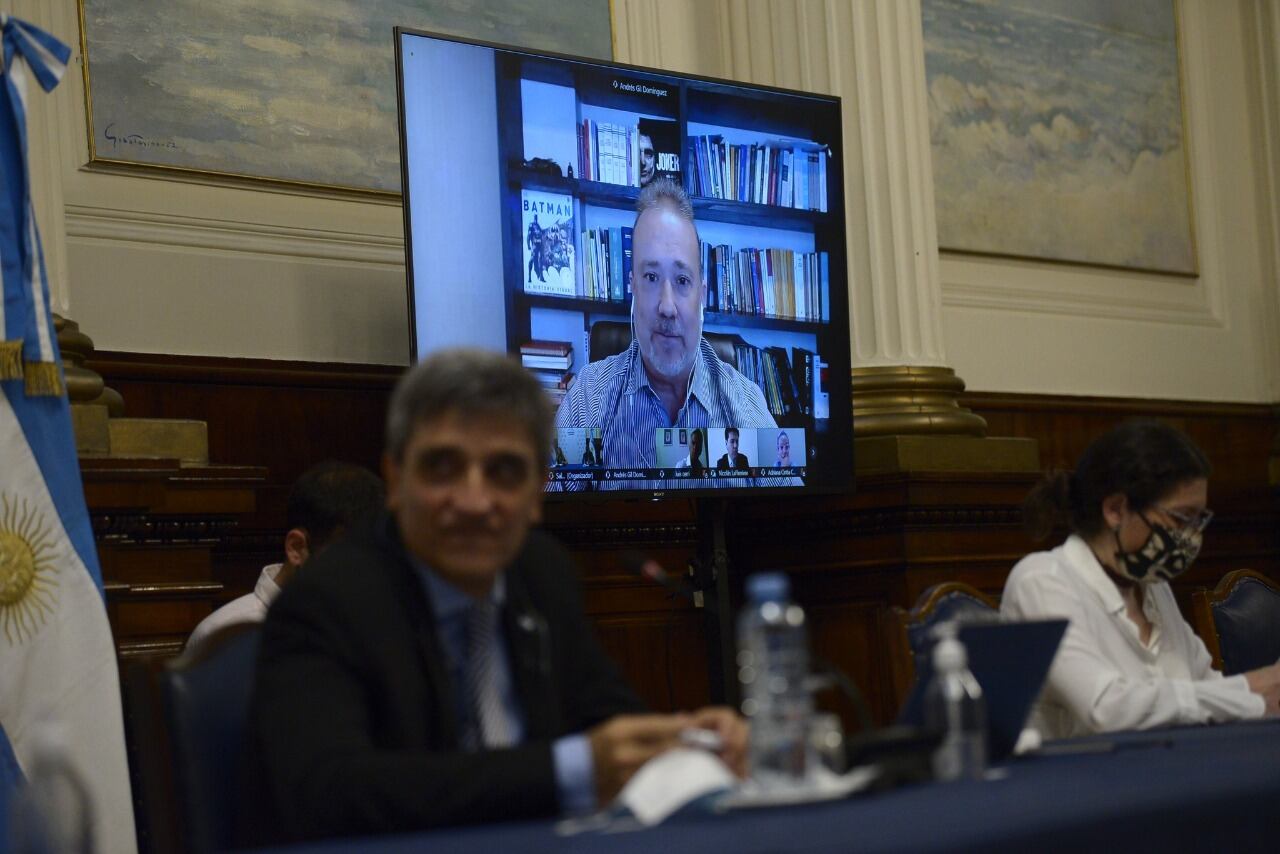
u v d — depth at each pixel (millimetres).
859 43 5457
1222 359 7109
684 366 4668
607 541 5047
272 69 4672
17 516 3004
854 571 5160
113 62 4398
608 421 4492
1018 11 6543
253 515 4445
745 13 5680
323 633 1700
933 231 5484
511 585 1924
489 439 1744
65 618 3010
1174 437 2820
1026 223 6461
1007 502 5234
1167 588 3051
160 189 4453
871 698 5078
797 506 5273
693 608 5223
